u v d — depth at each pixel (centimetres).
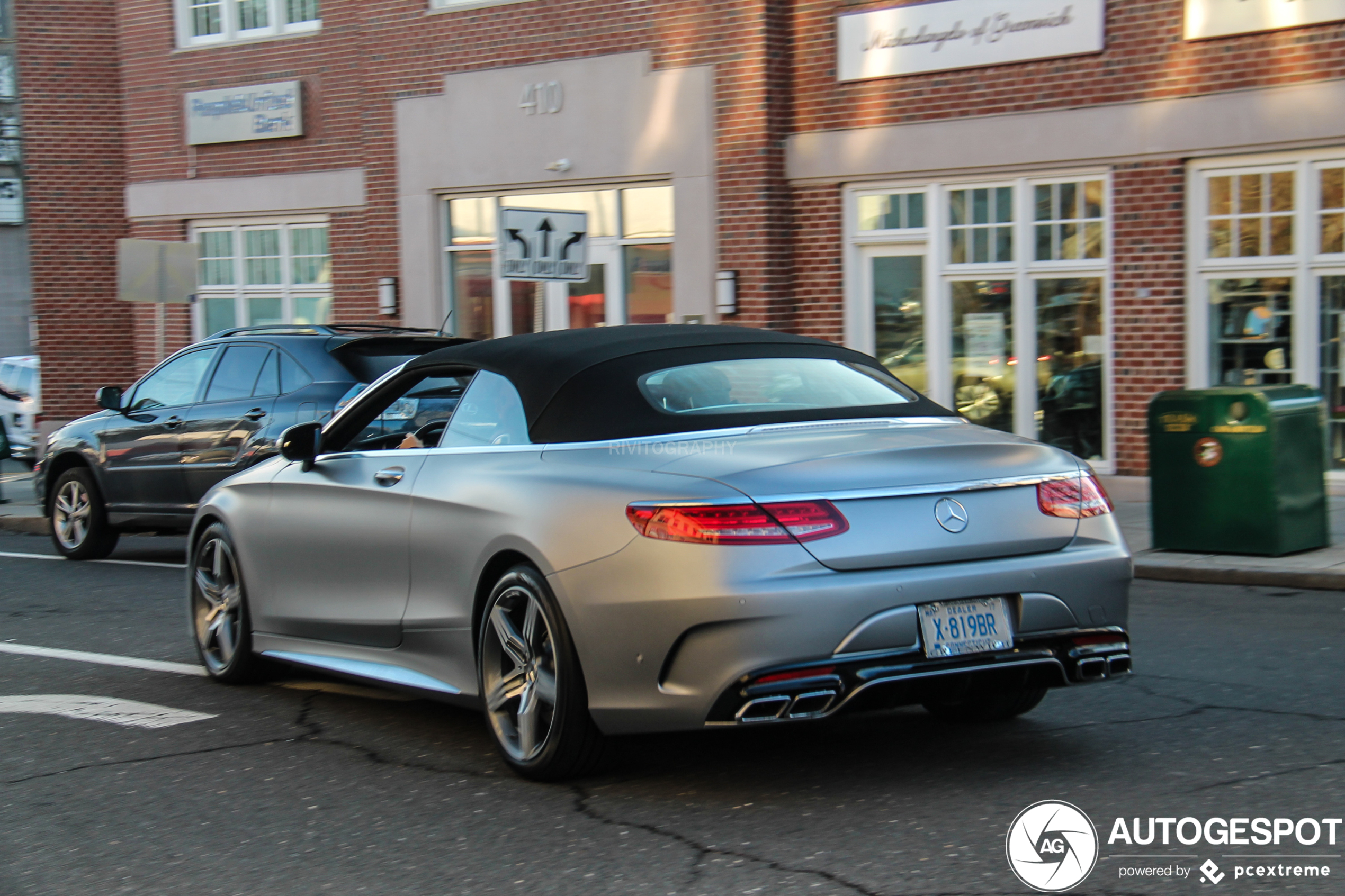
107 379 2281
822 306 1477
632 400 504
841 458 451
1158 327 1271
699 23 1503
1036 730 547
